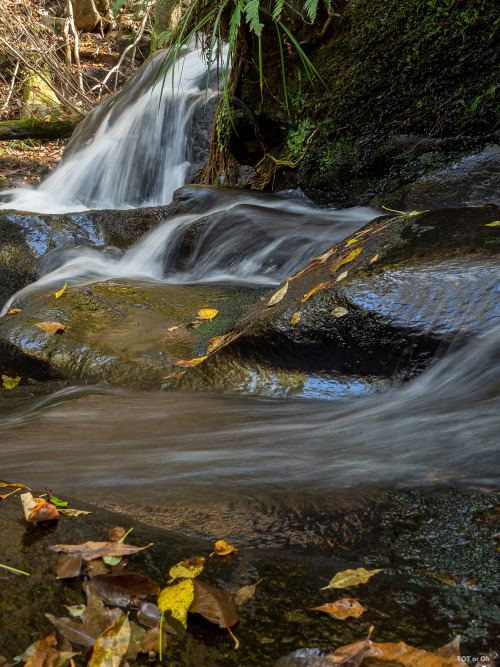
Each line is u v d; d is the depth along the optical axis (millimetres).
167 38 5785
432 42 4863
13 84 12789
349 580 1232
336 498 1663
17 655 945
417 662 978
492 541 1432
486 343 2395
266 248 4621
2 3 13680
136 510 1608
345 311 2684
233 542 1464
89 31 15148
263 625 1071
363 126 5305
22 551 1230
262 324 2861
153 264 5098
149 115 8656
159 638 1014
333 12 5332
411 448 1975
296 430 2270
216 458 2006
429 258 2775
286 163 5758
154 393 2895
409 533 1486
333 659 968
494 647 1052
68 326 3533
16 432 2449
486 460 1828
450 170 4859
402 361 2594
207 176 7109
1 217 5273
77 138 10266
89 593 1106
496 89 4695
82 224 5422
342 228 4680
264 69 5883
